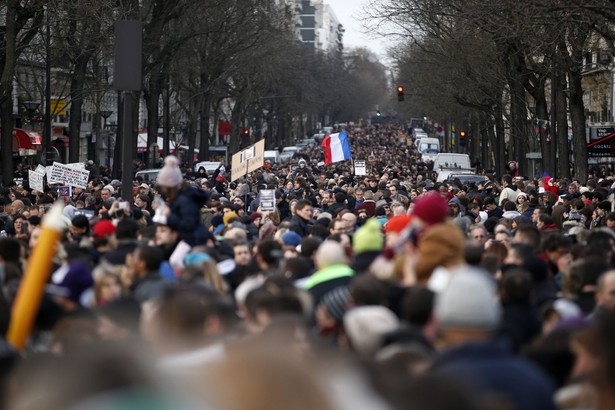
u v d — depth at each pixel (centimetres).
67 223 3978
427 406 813
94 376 534
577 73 9600
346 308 1944
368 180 8894
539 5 6291
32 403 535
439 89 16638
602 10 6194
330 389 541
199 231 2938
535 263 2356
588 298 2233
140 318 1714
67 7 9050
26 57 13375
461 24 10206
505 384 1093
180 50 14562
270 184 7488
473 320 1219
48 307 1688
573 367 1518
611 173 13900
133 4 11362
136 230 2923
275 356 552
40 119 13250
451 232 2067
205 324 1288
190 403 520
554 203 6356
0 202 6506
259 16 16162
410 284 2117
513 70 11156
